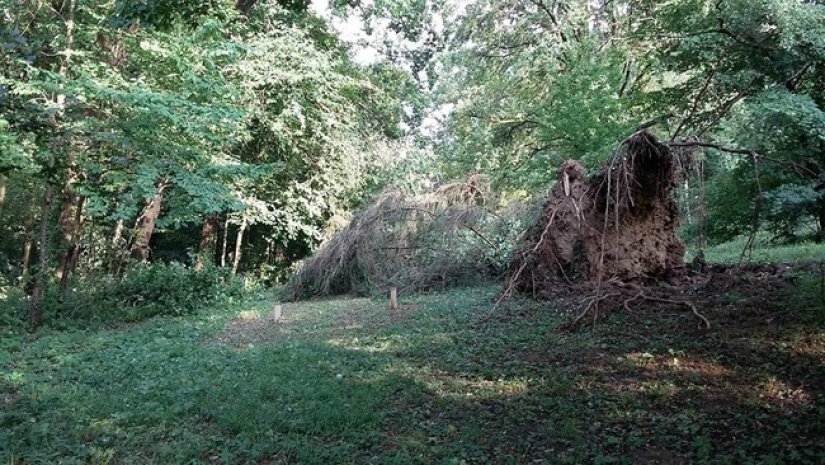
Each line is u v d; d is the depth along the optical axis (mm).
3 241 26484
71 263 17375
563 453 5691
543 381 7613
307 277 20172
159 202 20562
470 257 18328
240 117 13312
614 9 26344
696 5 16781
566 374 7797
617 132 18828
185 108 12750
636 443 5734
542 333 9945
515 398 7148
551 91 21656
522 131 26484
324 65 21609
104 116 13766
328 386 7930
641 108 19797
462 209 18797
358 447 6062
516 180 22438
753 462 5133
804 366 7031
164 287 17281
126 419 6977
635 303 10633
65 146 12000
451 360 8984
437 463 5508
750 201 17297
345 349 10297
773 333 8125
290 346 10875
